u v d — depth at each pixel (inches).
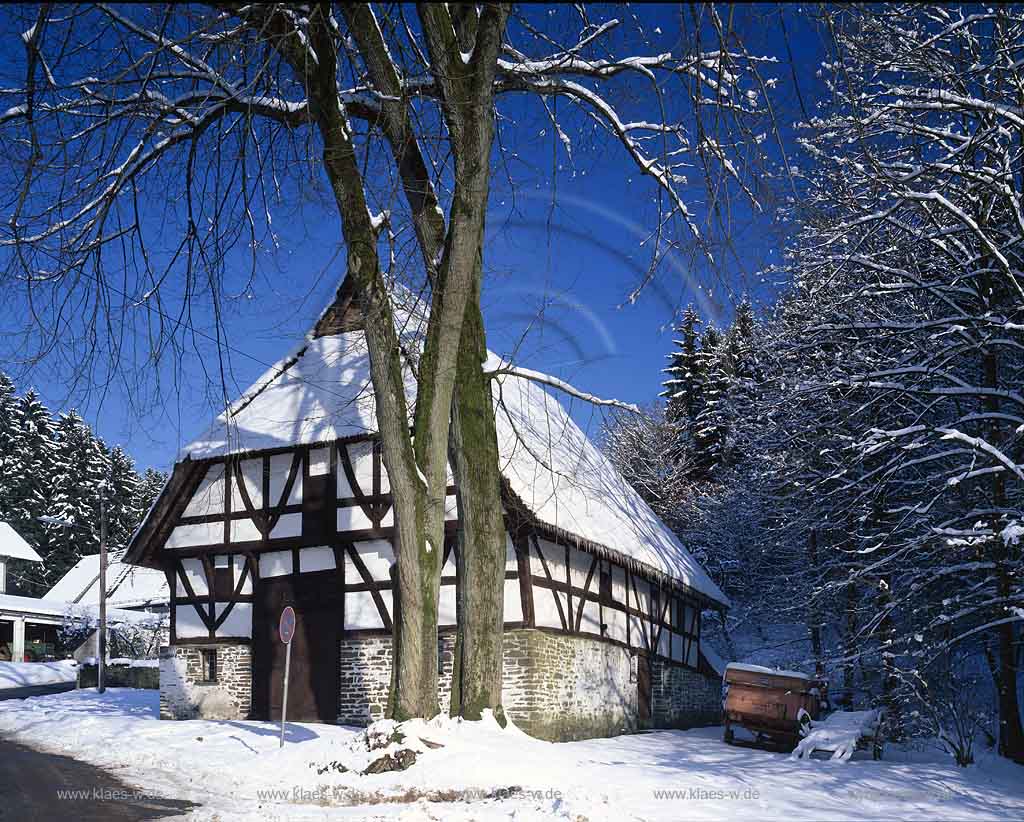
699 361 1549.0
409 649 456.4
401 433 464.4
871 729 660.7
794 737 707.4
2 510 2389.3
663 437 1531.7
